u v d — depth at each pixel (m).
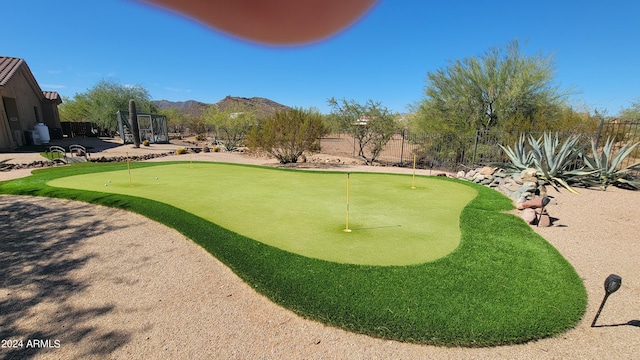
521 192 5.96
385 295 2.61
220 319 2.40
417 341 2.13
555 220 4.88
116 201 5.53
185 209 5.14
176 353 2.04
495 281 2.85
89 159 12.60
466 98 12.54
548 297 2.61
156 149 18.95
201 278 3.03
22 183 7.27
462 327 2.22
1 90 15.07
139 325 2.32
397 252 3.47
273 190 6.61
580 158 8.12
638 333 2.23
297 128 13.23
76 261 3.41
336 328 2.28
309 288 2.73
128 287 2.87
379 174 9.17
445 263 3.19
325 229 4.19
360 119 15.15
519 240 3.85
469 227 4.27
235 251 3.48
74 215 5.00
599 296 2.73
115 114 29.36
